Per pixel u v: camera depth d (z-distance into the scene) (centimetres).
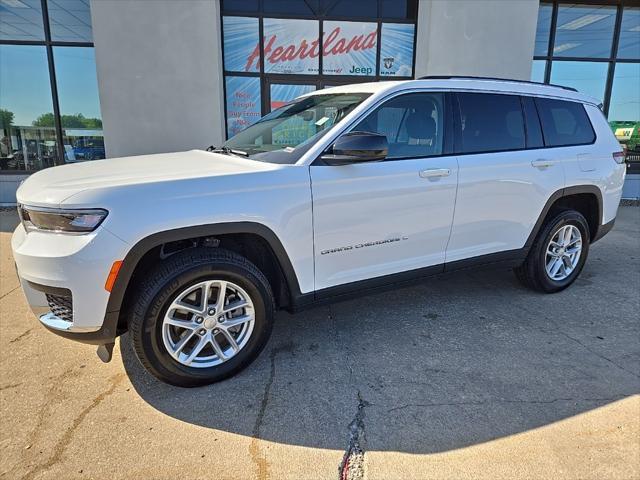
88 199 234
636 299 416
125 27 768
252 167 284
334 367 300
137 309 250
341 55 904
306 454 224
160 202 246
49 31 848
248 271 275
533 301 410
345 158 284
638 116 1034
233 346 281
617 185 445
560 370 297
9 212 820
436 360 309
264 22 875
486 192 356
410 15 904
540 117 394
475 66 849
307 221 286
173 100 798
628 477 209
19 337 341
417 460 220
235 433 239
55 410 256
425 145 333
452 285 449
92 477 209
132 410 257
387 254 324
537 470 213
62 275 234
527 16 841
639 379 287
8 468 214
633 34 1002
